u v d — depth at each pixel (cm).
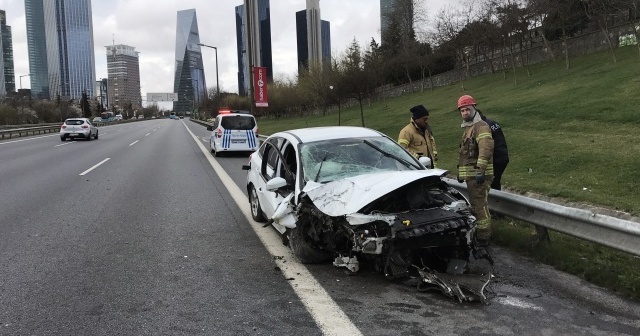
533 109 1944
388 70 5359
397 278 468
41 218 782
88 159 1773
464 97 570
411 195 480
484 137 547
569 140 1271
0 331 379
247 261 549
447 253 489
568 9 3269
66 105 10006
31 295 454
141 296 450
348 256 497
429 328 371
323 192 495
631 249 428
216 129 1902
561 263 500
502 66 4397
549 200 800
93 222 753
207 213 814
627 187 811
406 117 2959
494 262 521
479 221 561
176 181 1197
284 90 6169
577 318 385
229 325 386
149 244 627
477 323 378
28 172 1381
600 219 456
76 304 432
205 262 548
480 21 4247
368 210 455
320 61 5428
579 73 2764
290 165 618
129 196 983
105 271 521
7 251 598
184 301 436
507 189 902
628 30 3131
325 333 367
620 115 1468
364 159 577
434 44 5288
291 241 537
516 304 413
